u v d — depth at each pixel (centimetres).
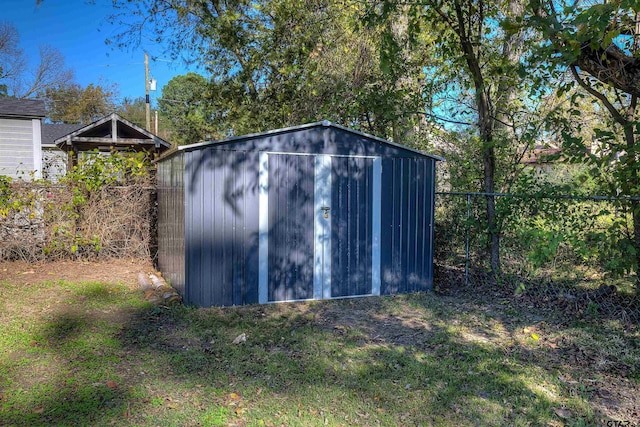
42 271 741
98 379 354
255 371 379
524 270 653
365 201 651
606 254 528
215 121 1263
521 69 588
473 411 319
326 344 446
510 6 764
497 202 686
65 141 1174
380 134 1002
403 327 512
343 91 1023
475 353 429
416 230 686
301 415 309
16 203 771
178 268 608
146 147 1307
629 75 517
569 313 558
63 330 466
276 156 601
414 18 736
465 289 695
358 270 651
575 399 339
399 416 312
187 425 293
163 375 367
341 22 1053
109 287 652
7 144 1262
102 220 837
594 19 425
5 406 307
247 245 590
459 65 755
